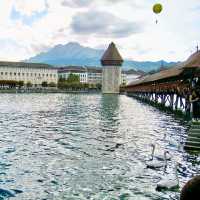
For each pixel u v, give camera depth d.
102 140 23.38
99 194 11.38
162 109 58.25
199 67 32.94
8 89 162.88
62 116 43.56
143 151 19.31
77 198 10.95
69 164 15.79
